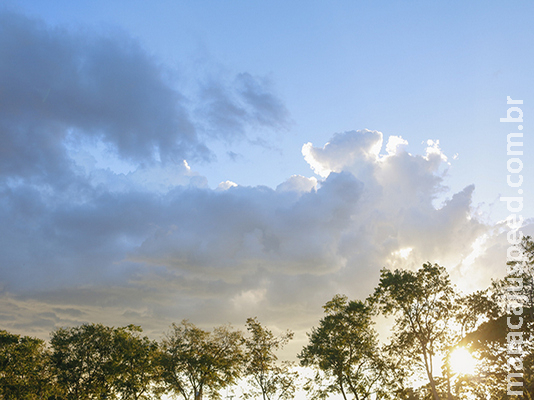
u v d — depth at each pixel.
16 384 63.34
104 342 77.75
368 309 69.25
